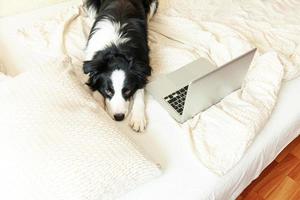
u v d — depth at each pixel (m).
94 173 0.96
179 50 1.74
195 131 1.29
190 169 1.16
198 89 1.25
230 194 1.27
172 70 1.62
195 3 2.21
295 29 1.98
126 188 1.01
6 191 0.95
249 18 2.07
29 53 1.66
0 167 0.98
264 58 1.60
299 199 1.59
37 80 1.18
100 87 1.44
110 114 1.36
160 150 1.22
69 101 1.16
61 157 0.97
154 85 1.51
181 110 1.39
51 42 1.72
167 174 1.14
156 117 1.37
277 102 1.48
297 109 1.46
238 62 1.32
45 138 1.01
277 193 1.61
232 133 1.26
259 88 1.48
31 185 0.94
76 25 1.88
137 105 1.40
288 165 1.74
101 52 1.45
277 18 2.09
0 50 1.68
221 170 1.16
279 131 1.38
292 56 1.74
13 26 1.86
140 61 1.47
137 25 1.69
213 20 2.05
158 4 2.12
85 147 1.00
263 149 1.31
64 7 2.06
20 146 1.00
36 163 0.96
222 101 1.44
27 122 1.04
